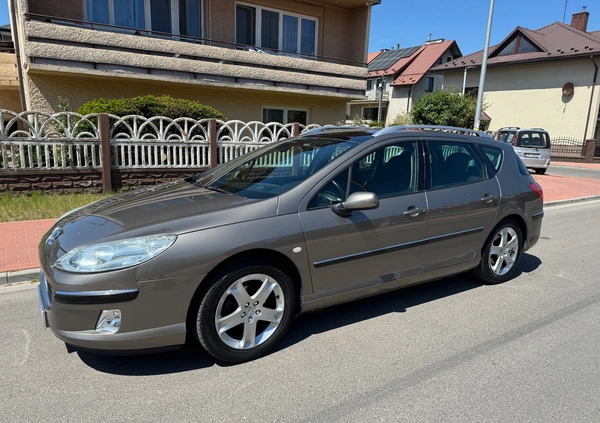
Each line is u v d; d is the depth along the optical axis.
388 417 2.54
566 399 2.75
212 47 11.73
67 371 2.96
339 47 15.37
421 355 3.26
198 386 2.81
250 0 13.17
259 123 9.76
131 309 2.70
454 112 18.50
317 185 3.36
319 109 15.16
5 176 7.39
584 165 24.00
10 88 14.41
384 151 3.81
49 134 7.70
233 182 3.83
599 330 3.73
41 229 6.16
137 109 9.14
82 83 10.79
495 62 29.34
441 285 4.78
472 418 2.54
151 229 2.85
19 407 2.57
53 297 2.77
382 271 3.71
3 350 3.21
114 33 10.27
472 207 4.23
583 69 25.94
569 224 8.45
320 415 2.55
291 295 3.26
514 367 3.11
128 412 2.54
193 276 2.81
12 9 12.01
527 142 17.72
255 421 2.49
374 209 3.57
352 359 3.19
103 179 8.09
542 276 5.16
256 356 3.15
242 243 2.94
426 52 38.00
